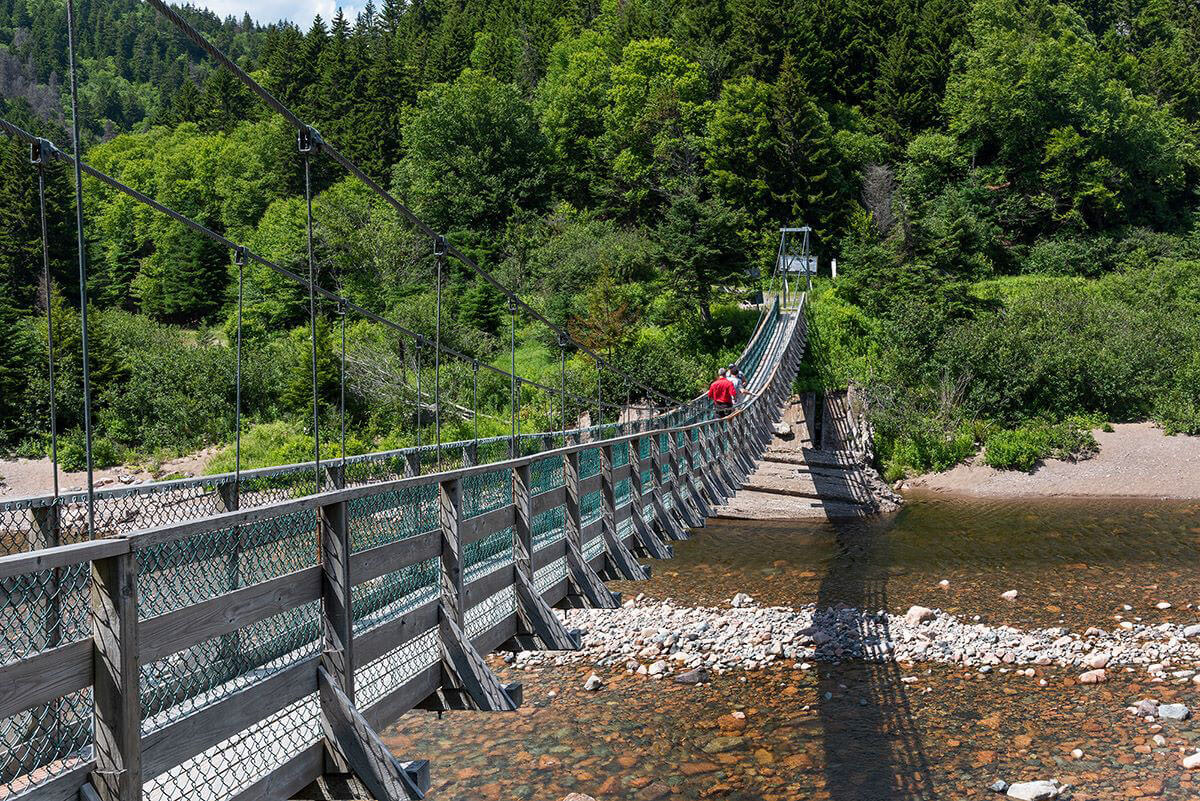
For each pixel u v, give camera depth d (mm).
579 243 51250
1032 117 62000
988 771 9398
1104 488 31359
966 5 75688
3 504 4559
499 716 11031
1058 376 37125
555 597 7832
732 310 45688
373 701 4582
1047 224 60719
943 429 36000
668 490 12359
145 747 3016
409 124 67938
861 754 9852
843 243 53781
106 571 2811
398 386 32531
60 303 29062
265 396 36656
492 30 91000
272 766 3732
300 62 84562
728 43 72375
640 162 62906
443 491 5531
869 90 71625
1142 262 53500
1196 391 35906
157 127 94438
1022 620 15438
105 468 31109
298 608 3975
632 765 9617
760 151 60344
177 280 50969
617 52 75312
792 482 30188
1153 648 13406
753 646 13852
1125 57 73312
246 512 3461
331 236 48656
